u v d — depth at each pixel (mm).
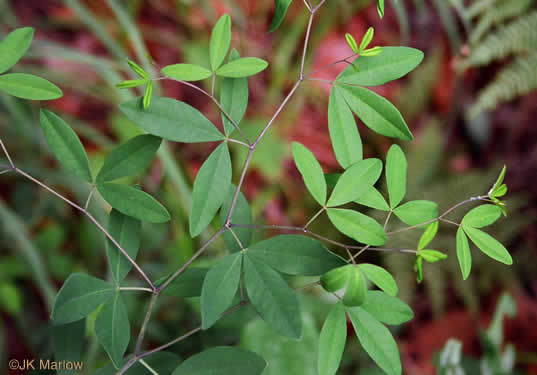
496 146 1459
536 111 1438
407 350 1146
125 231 462
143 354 453
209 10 1288
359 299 429
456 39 1327
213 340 622
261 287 437
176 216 955
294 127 1378
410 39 1540
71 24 1261
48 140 439
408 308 446
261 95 1391
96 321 447
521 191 1295
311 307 715
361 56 449
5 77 435
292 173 1311
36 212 943
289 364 566
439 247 1225
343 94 449
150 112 433
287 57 1405
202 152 1192
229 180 442
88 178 445
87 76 1181
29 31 439
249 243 480
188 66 441
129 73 863
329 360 442
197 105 1270
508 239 1228
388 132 446
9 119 907
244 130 1209
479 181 1289
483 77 1481
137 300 801
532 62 1225
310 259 439
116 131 1047
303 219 1261
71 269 885
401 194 453
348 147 451
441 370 764
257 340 573
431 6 1548
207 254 927
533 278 1232
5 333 816
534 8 1237
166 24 1357
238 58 448
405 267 1194
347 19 1494
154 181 1044
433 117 1475
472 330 1173
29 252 779
